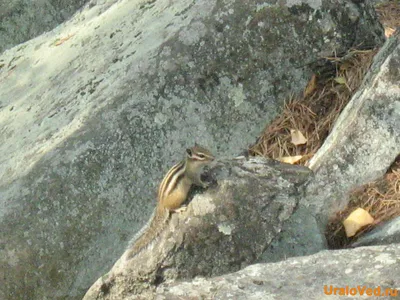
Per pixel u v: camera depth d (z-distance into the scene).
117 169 9.75
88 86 10.68
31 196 9.55
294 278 6.87
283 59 10.40
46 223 9.51
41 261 9.50
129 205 9.75
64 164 9.64
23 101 11.45
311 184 8.79
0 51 15.48
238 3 10.25
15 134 10.73
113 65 10.75
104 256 9.63
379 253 6.93
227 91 10.24
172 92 10.05
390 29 11.87
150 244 7.68
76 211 9.58
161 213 7.74
